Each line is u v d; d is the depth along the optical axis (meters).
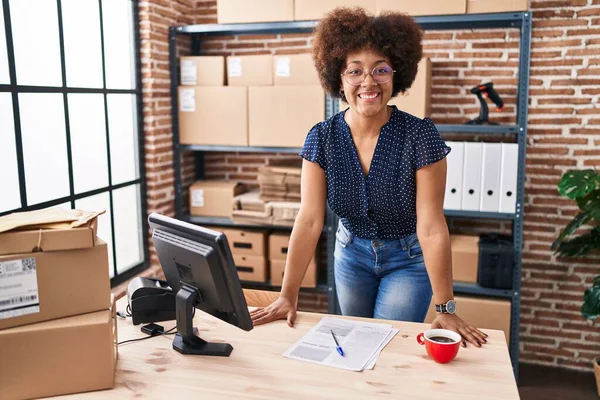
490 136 3.48
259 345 1.58
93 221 1.41
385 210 1.87
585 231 3.38
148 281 1.84
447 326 1.66
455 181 3.13
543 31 3.30
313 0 3.18
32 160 2.51
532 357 3.59
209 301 1.52
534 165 3.42
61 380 1.33
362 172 1.84
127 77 3.27
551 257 3.46
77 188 2.84
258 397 1.30
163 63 3.48
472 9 2.97
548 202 3.42
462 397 1.30
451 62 3.47
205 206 3.62
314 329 1.69
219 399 1.29
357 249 2.01
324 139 1.87
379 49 1.74
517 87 3.39
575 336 3.48
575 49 3.27
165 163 3.54
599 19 3.20
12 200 2.39
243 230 3.62
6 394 1.30
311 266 3.49
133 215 3.38
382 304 1.98
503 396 1.30
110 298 1.43
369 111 1.74
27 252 1.31
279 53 3.79
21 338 1.29
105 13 3.04
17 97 2.39
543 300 3.51
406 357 1.50
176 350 1.55
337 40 1.76
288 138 3.37
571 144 3.34
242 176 3.98
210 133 3.52
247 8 3.30
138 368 1.45
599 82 3.25
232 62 3.45
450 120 3.53
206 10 3.85
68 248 1.34
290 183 3.43
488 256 3.13
